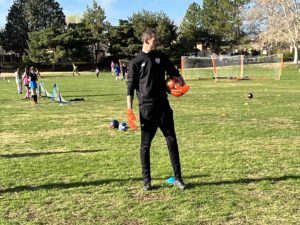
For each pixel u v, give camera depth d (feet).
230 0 299.99
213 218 18.38
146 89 21.62
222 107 60.75
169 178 23.81
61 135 39.34
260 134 38.17
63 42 266.77
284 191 21.77
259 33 271.49
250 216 18.54
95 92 94.27
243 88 98.99
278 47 291.38
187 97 77.41
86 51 276.41
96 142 35.55
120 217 18.69
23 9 313.94
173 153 22.48
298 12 224.12
